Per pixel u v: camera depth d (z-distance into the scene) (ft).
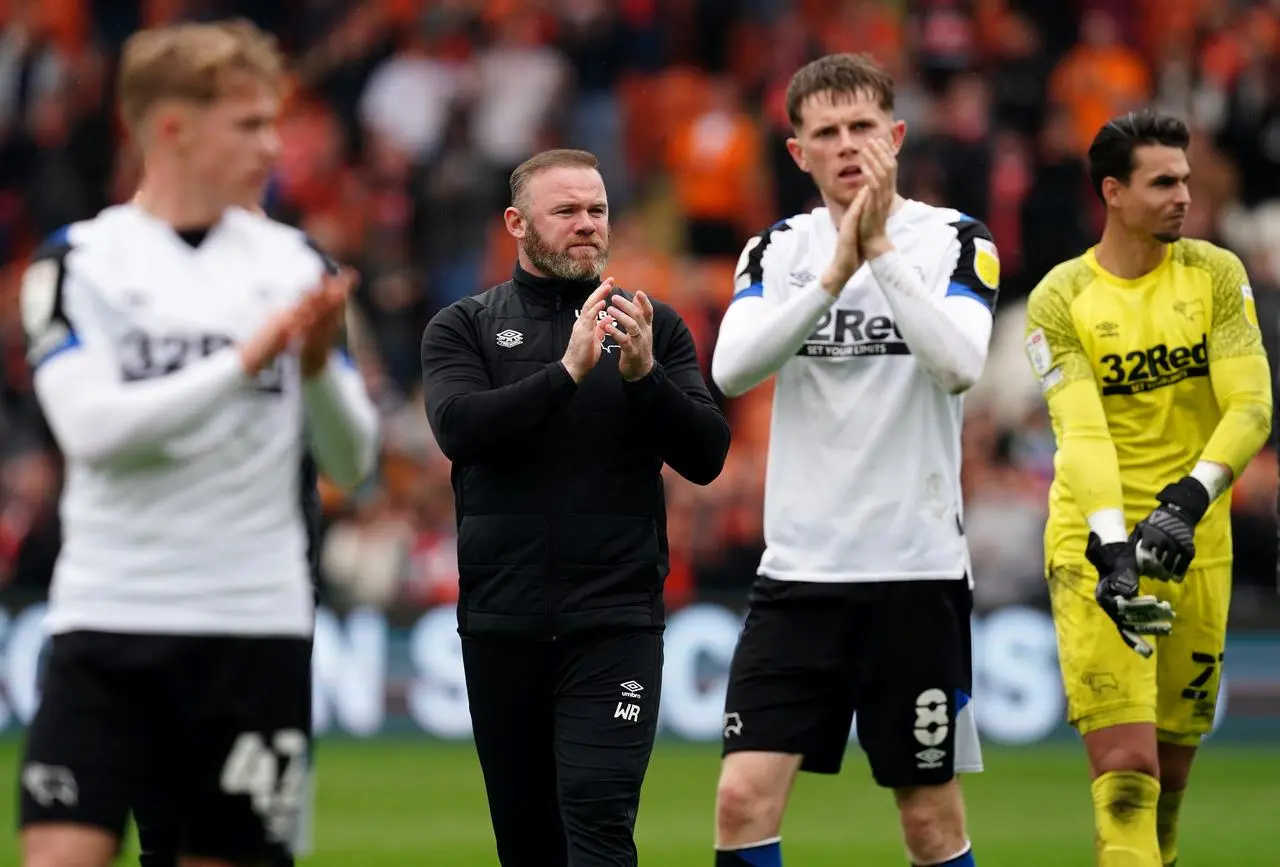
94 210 188.24
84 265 45.78
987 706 138.72
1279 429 80.69
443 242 184.85
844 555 63.00
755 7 198.59
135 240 46.44
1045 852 96.58
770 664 63.82
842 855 96.17
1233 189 181.68
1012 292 172.86
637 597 61.87
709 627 139.23
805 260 65.72
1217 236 177.78
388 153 189.37
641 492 62.23
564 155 63.72
